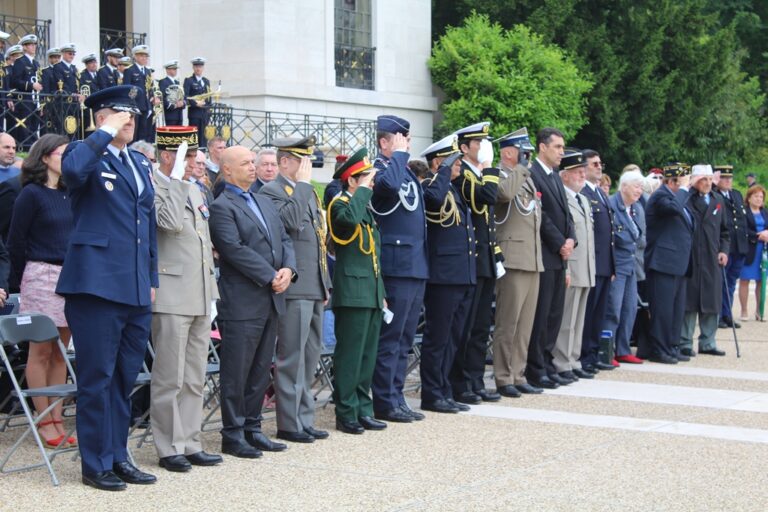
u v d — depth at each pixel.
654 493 9.83
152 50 33.78
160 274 10.55
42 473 10.48
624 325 18.23
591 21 42.75
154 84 28.92
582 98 39.72
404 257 12.95
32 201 11.87
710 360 18.83
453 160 13.48
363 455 11.27
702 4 44.09
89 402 9.88
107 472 9.91
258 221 11.29
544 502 9.48
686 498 9.68
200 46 34.22
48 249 11.95
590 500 9.57
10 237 11.95
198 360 10.84
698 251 19.16
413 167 15.58
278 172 12.39
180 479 10.24
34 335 10.82
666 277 18.36
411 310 13.19
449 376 14.44
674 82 43.25
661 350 18.47
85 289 9.70
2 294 11.77
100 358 9.84
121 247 9.88
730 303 23.53
